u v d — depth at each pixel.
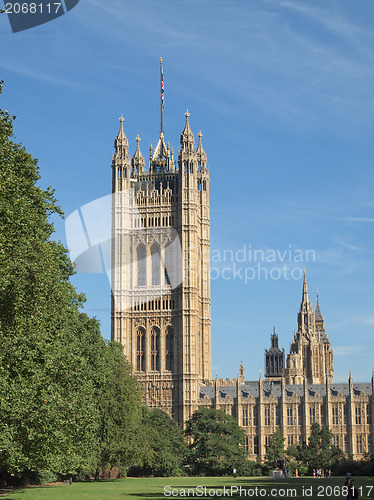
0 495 71.62
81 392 63.91
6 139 54.59
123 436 110.56
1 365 50.72
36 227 64.38
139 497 68.38
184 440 197.88
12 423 52.12
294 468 180.50
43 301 56.78
